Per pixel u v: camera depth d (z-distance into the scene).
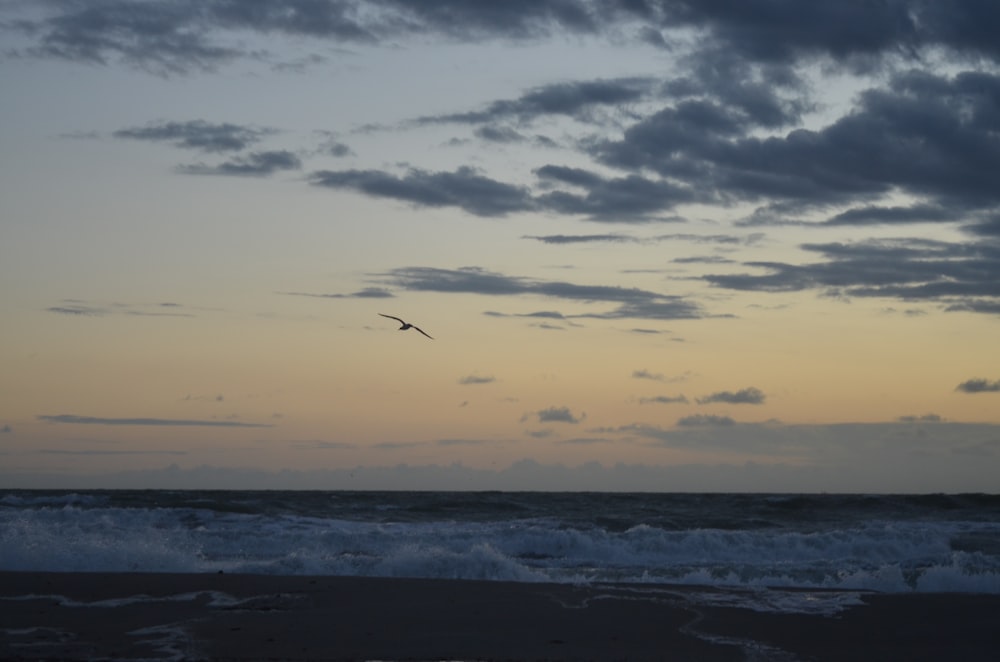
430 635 12.87
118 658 11.35
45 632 12.75
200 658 11.41
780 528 32.91
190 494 52.97
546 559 23.59
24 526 22.98
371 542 24.20
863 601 15.94
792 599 16.08
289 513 36.78
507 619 14.02
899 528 29.72
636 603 15.50
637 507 42.94
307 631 12.97
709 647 12.56
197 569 19.06
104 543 20.34
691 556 23.81
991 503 41.59
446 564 19.09
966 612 15.03
